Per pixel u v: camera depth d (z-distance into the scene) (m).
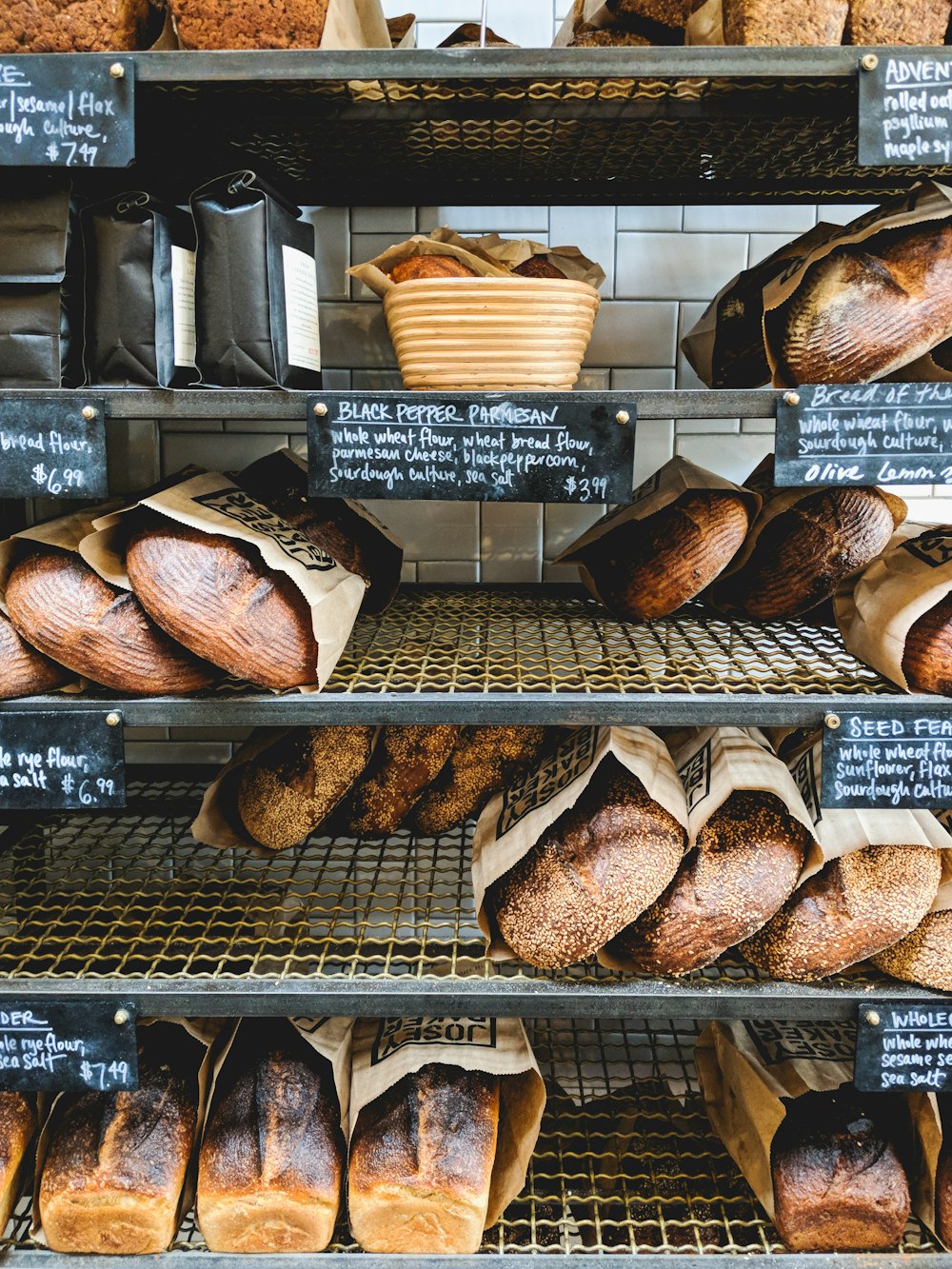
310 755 1.10
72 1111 1.02
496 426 0.88
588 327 0.95
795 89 0.89
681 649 1.13
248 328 0.87
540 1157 1.12
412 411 0.88
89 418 0.87
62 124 0.84
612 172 1.20
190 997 0.97
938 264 0.93
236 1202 0.95
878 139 0.83
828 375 0.95
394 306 0.94
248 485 1.16
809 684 0.99
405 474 0.89
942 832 1.01
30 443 0.88
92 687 0.97
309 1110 1.01
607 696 0.94
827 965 0.96
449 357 0.92
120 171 1.11
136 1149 0.97
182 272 0.90
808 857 0.98
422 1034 1.05
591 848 0.96
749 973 1.00
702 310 1.35
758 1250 0.98
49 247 0.88
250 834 1.13
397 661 1.07
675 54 0.82
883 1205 0.96
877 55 0.81
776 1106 1.00
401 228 1.33
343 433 0.89
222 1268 0.96
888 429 0.88
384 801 1.16
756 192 1.27
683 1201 1.06
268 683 0.92
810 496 1.10
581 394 0.87
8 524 1.32
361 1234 0.96
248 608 0.90
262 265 0.87
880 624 1.00
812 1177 0.98
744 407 0.88
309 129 1.02
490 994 0.96
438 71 0.82
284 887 1.29
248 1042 1.07
